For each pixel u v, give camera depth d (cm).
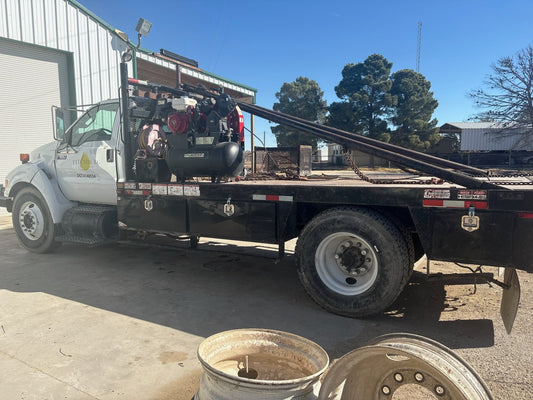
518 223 307
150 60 1370
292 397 196
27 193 588
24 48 1065
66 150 566
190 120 475
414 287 450
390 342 196
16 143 1065
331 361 289
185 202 456
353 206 374
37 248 590
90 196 552
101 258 578
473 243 322
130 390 250
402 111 4162
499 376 264
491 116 3033
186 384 257
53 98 1137
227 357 240
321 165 3362
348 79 4228
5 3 983
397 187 348
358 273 368
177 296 421
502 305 348
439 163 427
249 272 511
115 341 315
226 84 1816
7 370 272
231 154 448
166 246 475
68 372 270
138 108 522
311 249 380
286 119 493
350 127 4194
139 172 501
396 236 345
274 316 371
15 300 404
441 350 188
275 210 401
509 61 2850
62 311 376
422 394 249
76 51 1155
